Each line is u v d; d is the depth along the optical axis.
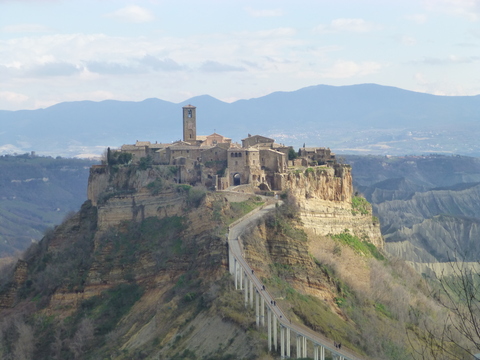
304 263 170.25
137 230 197.62
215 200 189.00
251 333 134.38
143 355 144.12
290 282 163.75
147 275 183.12
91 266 191.00
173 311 155.88
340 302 165.88
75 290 187.62
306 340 133.88
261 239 170.62
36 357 173.25
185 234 185.50
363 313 167.38
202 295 154.25
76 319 180.50
